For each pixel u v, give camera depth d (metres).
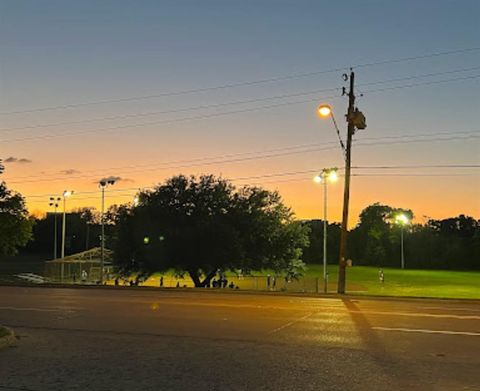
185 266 50.00
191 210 51.31
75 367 10.23
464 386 8.82
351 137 31.83
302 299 25.31
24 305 21.70
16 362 10.69
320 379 9.27
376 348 12.13
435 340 13.20
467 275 85.81
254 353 11.58
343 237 31.36
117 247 51.38
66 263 63.34
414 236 134.75
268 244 51.94
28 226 78.75
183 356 11.28
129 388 8.66
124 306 21.25
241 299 24.80
